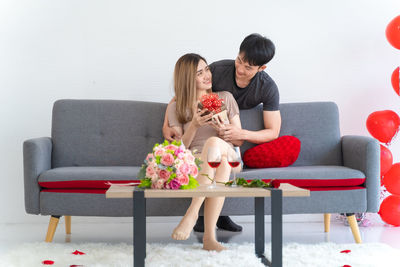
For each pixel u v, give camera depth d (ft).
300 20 12.03
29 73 11.66
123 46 11.86
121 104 10.68
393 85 10.99
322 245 8.53
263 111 10.26
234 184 6.60
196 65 9.25
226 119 9.19
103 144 10.44
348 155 9.78
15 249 8.20
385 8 12.09
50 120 11.69
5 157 11.56
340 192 8.76
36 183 8.71
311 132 10.44
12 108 11.62
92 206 8.61
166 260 7.25
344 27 12.08
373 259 7.52
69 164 10.27
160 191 6.04
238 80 9.96
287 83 12.03
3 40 11.61
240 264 6.95
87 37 11.79
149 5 11.89
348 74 12.07
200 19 11.96
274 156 9.59
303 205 8.71
